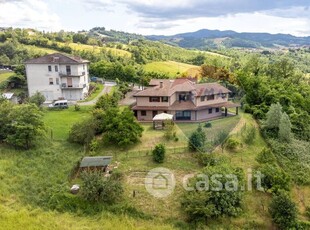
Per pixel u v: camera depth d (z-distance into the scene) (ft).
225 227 76.79
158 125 122.11
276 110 124.98
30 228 69.87
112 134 106.32
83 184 82.84
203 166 95.35
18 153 100.17
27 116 105.70
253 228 78.02
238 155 105.19
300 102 160.25
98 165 92.27
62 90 179.52
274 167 95.20
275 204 79.20
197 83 123.85
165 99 126.93
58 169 93.86
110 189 81.00
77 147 107.96
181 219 78.02
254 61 222.07
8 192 81.30
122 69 238.27
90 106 159.43
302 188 96.78
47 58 178.50
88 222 75.36
